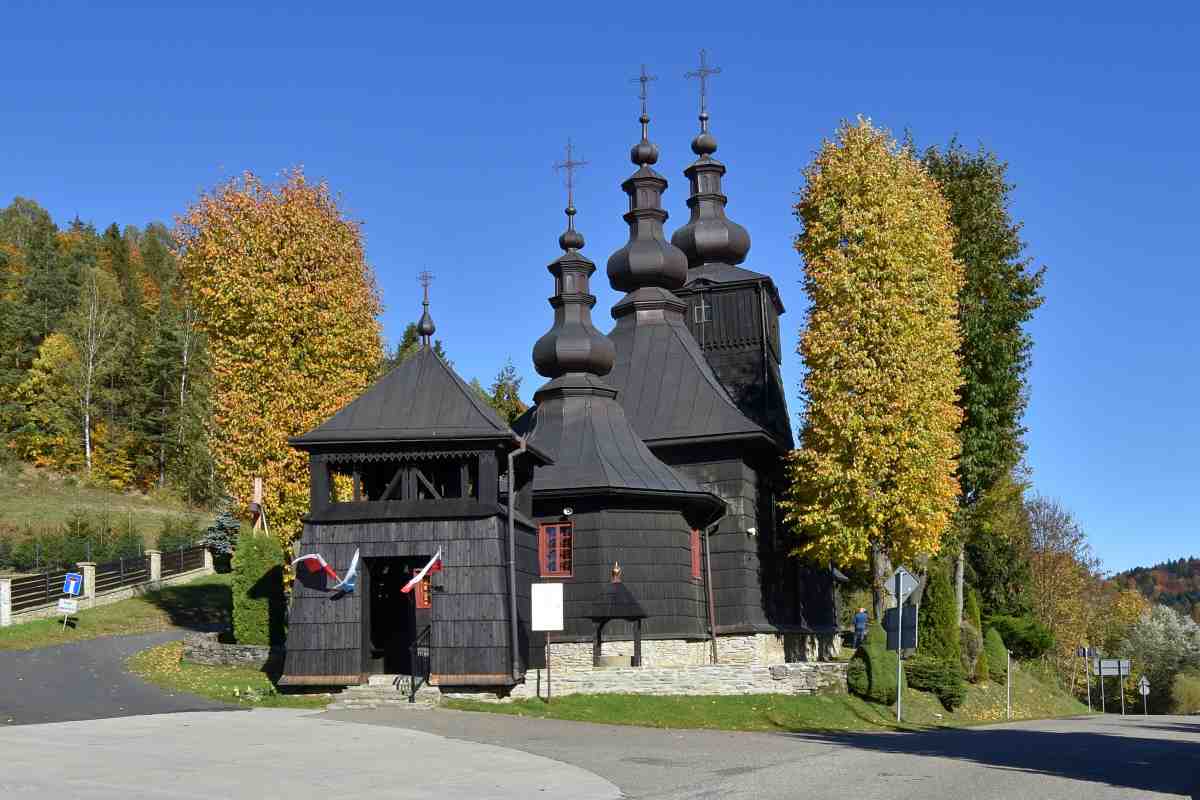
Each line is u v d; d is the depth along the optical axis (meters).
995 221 46.56
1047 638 62.12
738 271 45.91
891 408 36.41
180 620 46.53
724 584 38.03
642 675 30.34
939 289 38.72
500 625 27.89
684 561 36.19
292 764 17.03
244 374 38.09
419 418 29.11
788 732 25.88
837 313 37.41
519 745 20.31
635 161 44.88
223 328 38.69
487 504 28.42
